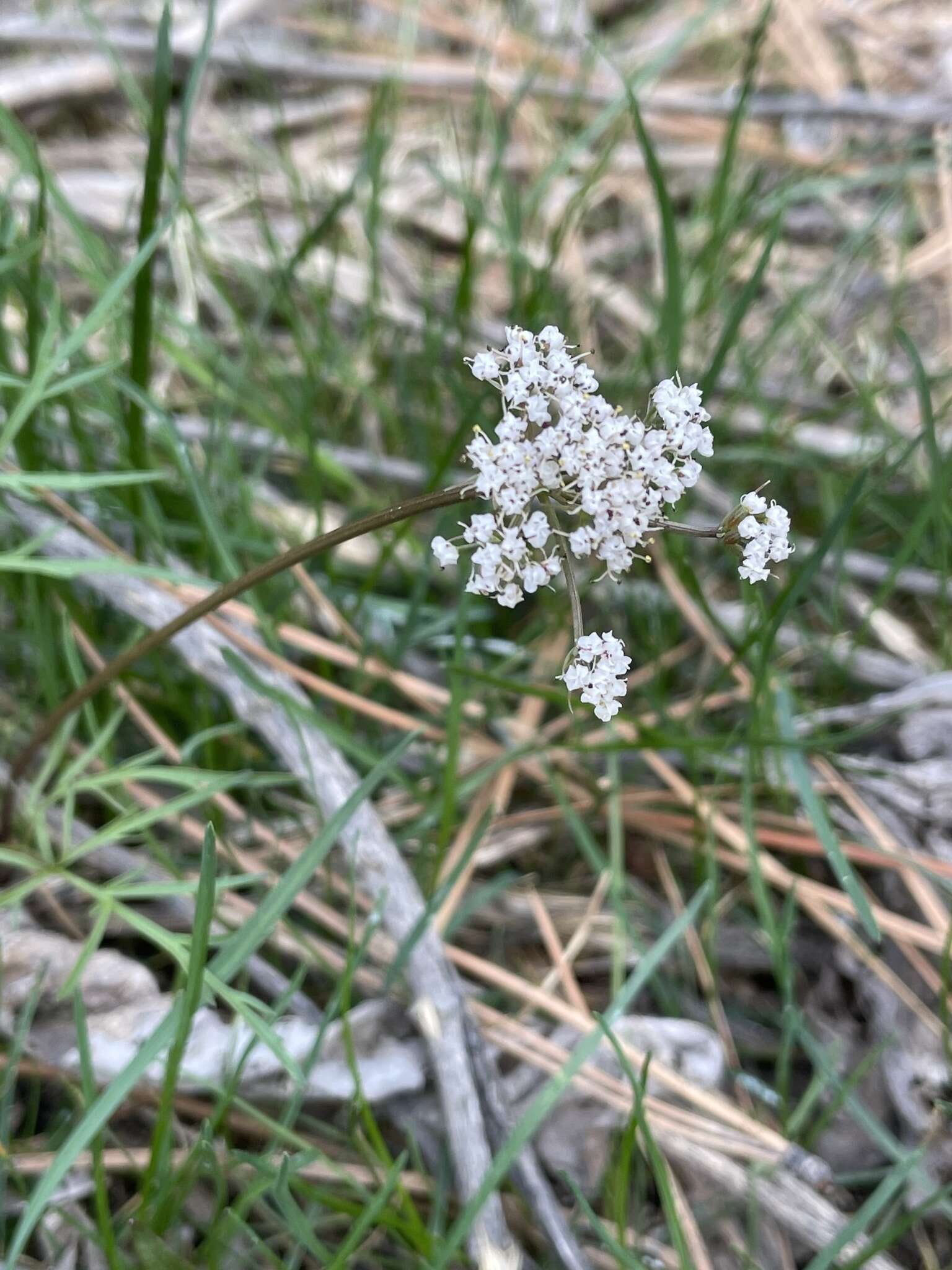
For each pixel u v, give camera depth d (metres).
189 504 0.19
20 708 0.18
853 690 0.20
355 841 0.14
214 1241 0.12
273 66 0.29
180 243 0.23
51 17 0.29
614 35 0.32
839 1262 0.13
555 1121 0.14
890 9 0.31
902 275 0.24
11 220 0.17
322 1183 0.14
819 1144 0.15
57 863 0.14
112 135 0.28
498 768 0.17
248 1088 0.14
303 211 0.23
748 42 0.31
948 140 0.27
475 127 0.24
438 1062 0.14
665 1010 0.16
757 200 0.25
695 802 0.17
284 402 0.21
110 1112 0.11
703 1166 0.14
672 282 0.18
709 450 0.10
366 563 0.21
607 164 0.27
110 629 0.18
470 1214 0.12
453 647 0.19
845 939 0.16
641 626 0.19
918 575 0.20
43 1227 0.12
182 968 0.14
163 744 0.17
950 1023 0.15
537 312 0.21
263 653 0.17
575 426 0.09
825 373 0.24
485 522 0.10
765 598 0.21
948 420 0.22
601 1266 0.13
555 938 0.16
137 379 0.16
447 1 0.32
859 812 0.17
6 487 0.16
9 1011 0.14
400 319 0.24
